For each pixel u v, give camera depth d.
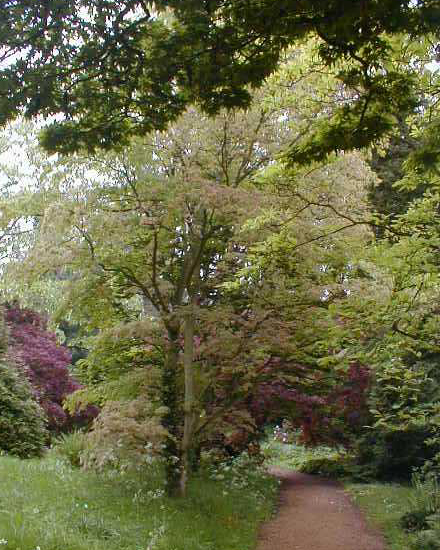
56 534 6.35
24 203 9.89
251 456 15.55
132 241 10.31
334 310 7.96
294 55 8.95
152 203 9.49
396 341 7.87
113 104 6.08
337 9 5.01
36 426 13.05
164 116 6.34
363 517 11.28
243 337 10.28
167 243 10.64
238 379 11.37
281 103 7.86
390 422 13.28
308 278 10.36
